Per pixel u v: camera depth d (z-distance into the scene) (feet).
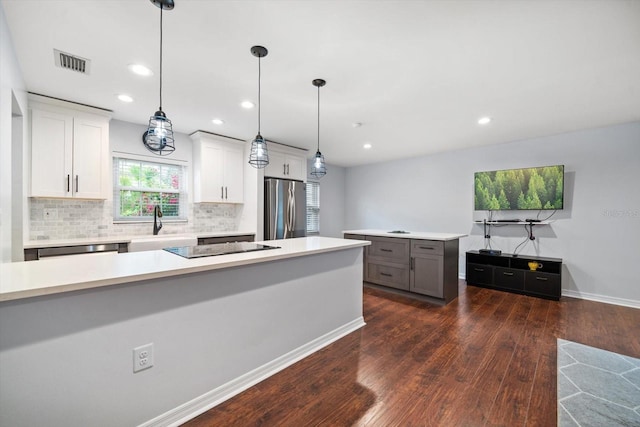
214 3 5.02
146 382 4.66
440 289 11.31
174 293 4.98
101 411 4.23
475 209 15.14
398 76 7.68
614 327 9.20
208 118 11.19
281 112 10.46
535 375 6.48
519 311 10.67
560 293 11.94
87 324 4.09
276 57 6.80
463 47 6.33
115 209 11.72
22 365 3.63
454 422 5.02
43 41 6.16
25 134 8.36
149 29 5.77
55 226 10.19
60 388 3.90
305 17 5.40
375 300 11.96
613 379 6.32
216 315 5.58
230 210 15.24
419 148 15.92
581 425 4.96
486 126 11.89
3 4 4.99
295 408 5.37
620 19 5.34
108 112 10.33
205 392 5.41
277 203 14.80
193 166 13.76
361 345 7.98
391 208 19.45
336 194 21.91
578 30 5.69
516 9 5.13
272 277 6.65
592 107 9.72
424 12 5.24
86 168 9.96
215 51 6.55
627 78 7.64
